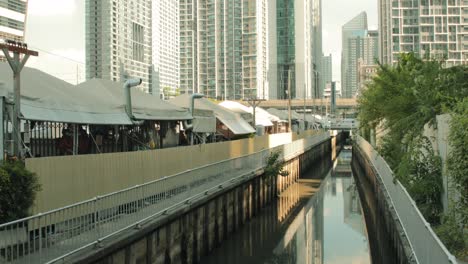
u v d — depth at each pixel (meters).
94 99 19.56
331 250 24.59
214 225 22.11
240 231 26.69
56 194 12.84
